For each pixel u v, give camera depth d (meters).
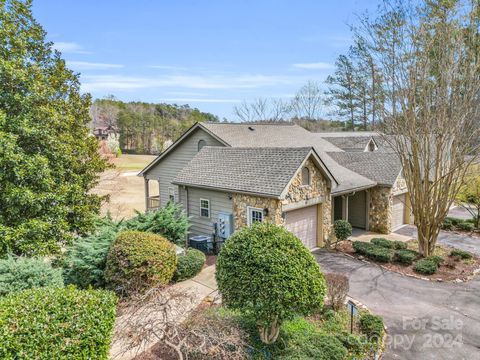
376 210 17.16
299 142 21.48
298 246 6.76
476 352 7.15
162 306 6.29
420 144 12.40
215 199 14.83
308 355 6.23
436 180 12.40
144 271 9.00
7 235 10.01
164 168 21.28
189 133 19.80
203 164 16.53
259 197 12.81
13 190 10.21
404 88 12.20
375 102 13.60
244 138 19.17
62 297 5.47
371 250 13.02
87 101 13.75
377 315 8.59
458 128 11.71
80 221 12.55
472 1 11.56
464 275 11.48
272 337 6.73
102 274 9.45
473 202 18.25
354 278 11.20
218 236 14.74
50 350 4.80
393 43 12.42
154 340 7.02
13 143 10.14
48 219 11.23
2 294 6.77
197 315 6.75
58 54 13.04
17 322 4.80
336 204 18.31
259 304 6.25
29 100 10.98
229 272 6.62
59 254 11.07
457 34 11.52
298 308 6.29
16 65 11.02
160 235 11.25
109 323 5.52
